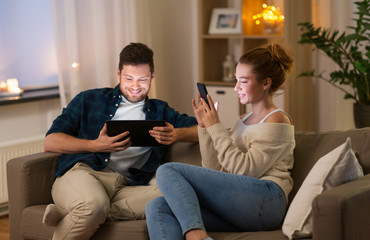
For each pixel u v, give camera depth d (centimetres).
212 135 213
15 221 244
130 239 210
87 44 386
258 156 202
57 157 249
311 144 222
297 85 410
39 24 398
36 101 380
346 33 412
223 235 194
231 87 422
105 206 216
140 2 421
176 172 196
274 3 421
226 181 197
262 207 195
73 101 263
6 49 379
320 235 165
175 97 488
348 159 183
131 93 259
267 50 217
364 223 168
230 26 429
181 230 189
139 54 256
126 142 239
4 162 355
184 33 477
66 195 224
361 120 362
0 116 364
